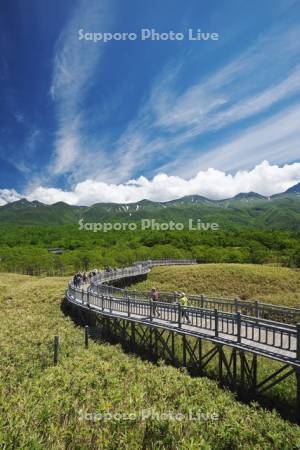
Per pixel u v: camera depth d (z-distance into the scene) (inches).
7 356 634.8
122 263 3270.2
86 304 1059.9
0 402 401.7
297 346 486.3
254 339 578.6
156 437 341.4
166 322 754.8
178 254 3459.6
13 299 1453.0
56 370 544.1
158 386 470.3
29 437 311.6
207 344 885.2
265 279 1914.4
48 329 919.7
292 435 367.2
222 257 3211.1
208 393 472.1
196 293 1814.7
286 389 609.0
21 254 3577.8
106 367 553.6
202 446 311.7
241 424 374.3
